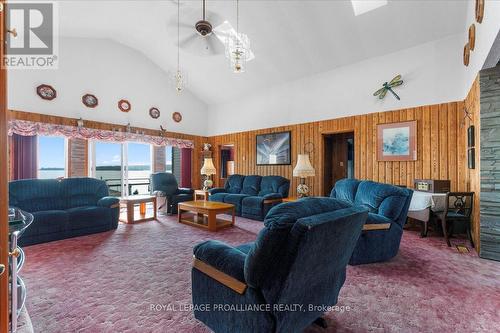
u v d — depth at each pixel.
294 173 4.26
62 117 5.09
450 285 2.15
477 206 2.96
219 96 7.38
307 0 3.73
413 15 3.66
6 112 0.82
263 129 6.55
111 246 3.20
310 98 5.59
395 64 4.41
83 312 1.76
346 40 4.35
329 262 1.33
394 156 4.41
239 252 1.44
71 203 3.96
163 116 6.90
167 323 1.64
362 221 1.45
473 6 3.01
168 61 6.46
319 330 1.57
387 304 1.86
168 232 3.90
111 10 4.62
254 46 5.04
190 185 7.55
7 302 0.84
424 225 3.63
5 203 0.82
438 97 4.00
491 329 1.58
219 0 3.98
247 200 5.03
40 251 3.00
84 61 5.43
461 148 3.79
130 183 6.68
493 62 2.59
